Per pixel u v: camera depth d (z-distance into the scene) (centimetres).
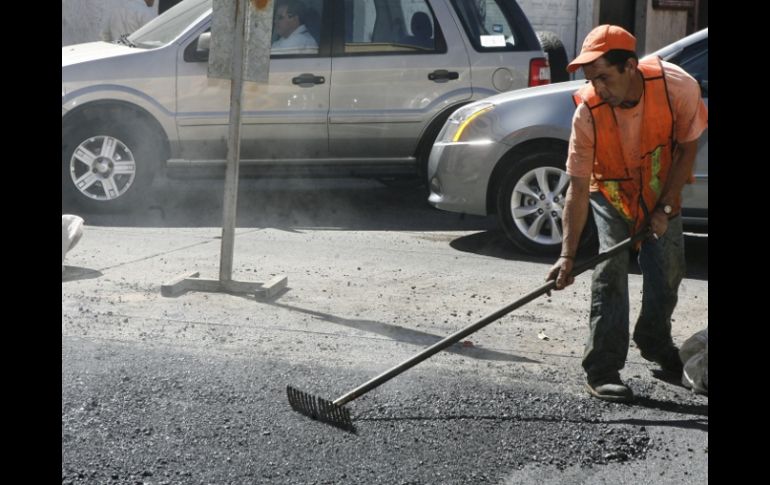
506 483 548
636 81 630
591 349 679
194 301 905
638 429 621
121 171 1355
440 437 606
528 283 1006
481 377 714
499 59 1386
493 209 1170
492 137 1144
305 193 1612
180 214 1388
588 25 2253
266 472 556
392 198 1580
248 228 1294
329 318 861
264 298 916
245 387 684
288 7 1376
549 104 1134
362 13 1379
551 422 631
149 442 591
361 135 1381
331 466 564
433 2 1379
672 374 728
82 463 562
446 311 892
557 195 1133
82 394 661
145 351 754
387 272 1046
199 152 1370
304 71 1364
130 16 1950
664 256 692
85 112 1347
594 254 1130
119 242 1173
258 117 1363
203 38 1332
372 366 736
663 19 2402
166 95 1352
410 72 1377
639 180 656
